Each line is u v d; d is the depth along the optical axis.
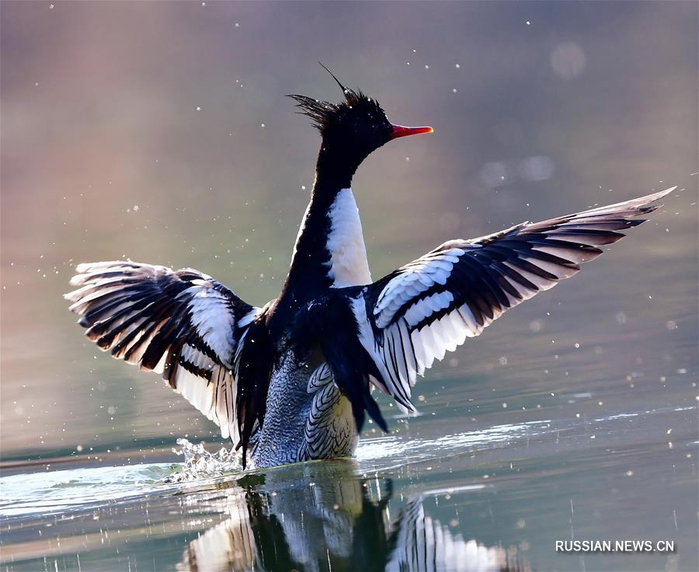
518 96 36.41
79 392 13.44
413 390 11.52
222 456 10.12
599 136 28.89
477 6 44.91
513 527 6.77
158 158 32.28
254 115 36.59
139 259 20.66
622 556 6.15
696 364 10.83
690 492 7.01
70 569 6.95
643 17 44.34
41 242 24.02
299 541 6.96
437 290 8.66
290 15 43.19
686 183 21.80
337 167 10.16
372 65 41.06
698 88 33.69
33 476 9.88
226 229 22.69
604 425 9.12
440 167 28.33
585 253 8.46
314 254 9.81
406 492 7.83
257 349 9.54
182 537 7.37
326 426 9.20
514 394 10.73
